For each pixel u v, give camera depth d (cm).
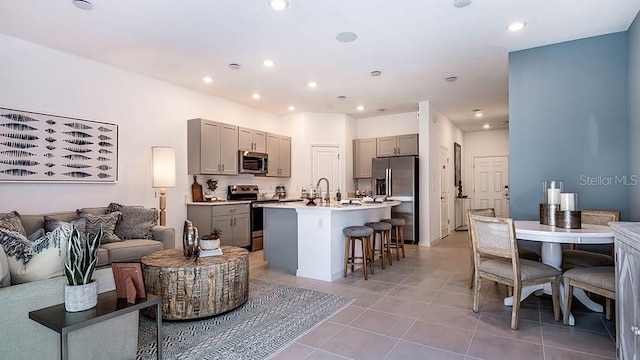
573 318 268
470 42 361
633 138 316
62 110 383
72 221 347
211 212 506
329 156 720
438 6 287
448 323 273
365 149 740
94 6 285
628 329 171
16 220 308
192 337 247
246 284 316
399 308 306
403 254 519
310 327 265
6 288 154
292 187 716
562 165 360
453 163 834
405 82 503
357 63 424
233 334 252
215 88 530
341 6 286
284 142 691
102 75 420
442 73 462
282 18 307
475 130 929
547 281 275
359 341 242
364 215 480
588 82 349
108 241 357
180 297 271
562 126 360
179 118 516
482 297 337
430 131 630
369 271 438
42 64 367
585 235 257
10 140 344
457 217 867
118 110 436
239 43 362
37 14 298
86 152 402
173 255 309
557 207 305
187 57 401
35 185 364
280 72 456
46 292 165
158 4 282
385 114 735
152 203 472
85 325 155
